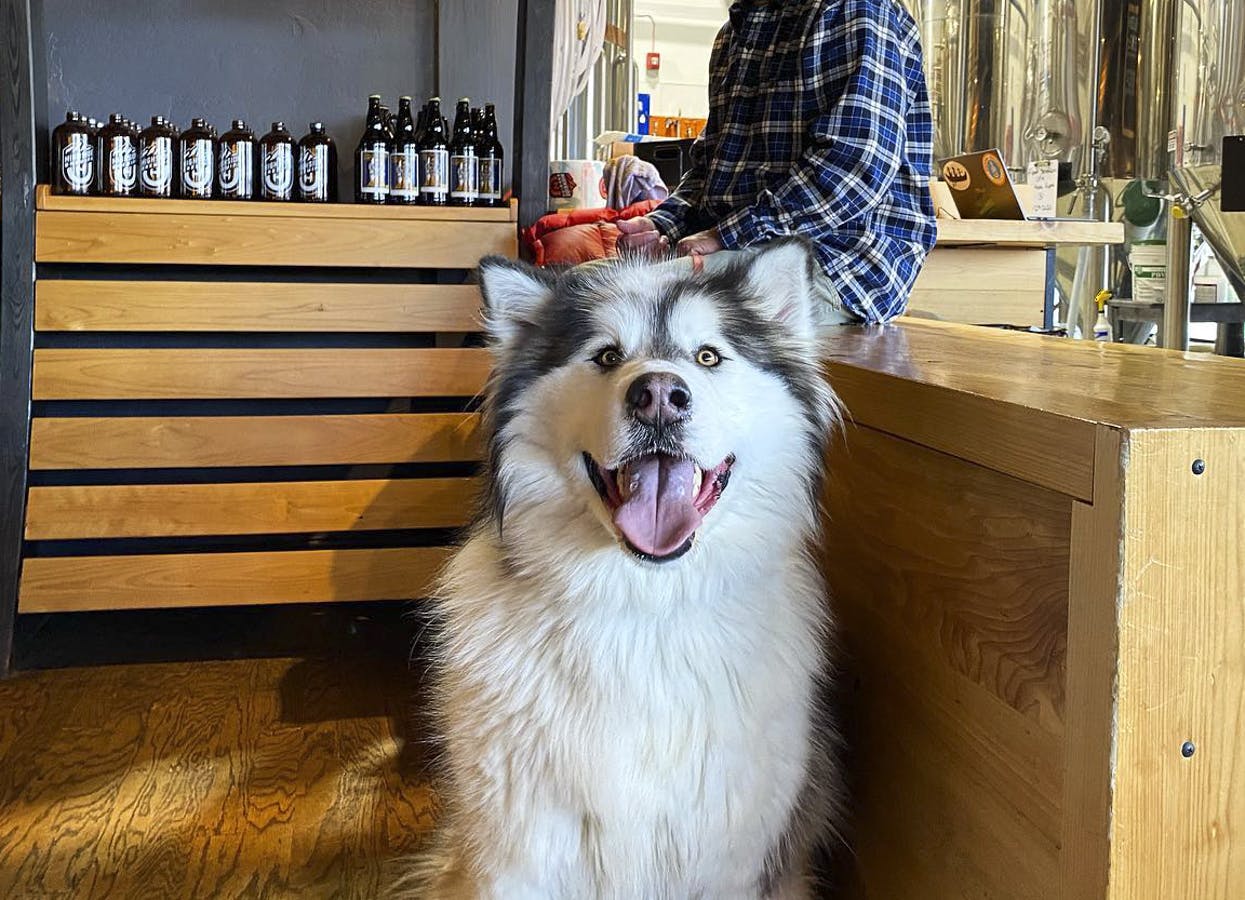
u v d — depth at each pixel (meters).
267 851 2.15
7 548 3.08
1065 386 1.40
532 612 1.56
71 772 2.49
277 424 3.19
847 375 1.81
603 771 1.47
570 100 5.26
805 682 1.59
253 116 3.64
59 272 3.13
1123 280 5.69
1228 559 1.06
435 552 3.28
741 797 1.51
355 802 2.36
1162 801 1.08
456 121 3.39
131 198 3.10
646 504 1.49
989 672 1.36
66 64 3.50
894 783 1.70
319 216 3.17
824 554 2.03
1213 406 1.18
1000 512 1.32
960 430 1.38
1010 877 1.31
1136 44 5.40
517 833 1.52
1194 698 1.08
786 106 2.92
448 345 3.34
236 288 3.14
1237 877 1.12
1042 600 1.21
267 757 2.59
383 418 3.24
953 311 4.02
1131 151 5.53
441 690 1.72
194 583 3.19
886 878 1.74
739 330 1.69
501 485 1.65
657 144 4.56
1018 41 5.73
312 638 3.42
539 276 1.79
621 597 1.49
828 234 2.74
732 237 2.69
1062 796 1.16
